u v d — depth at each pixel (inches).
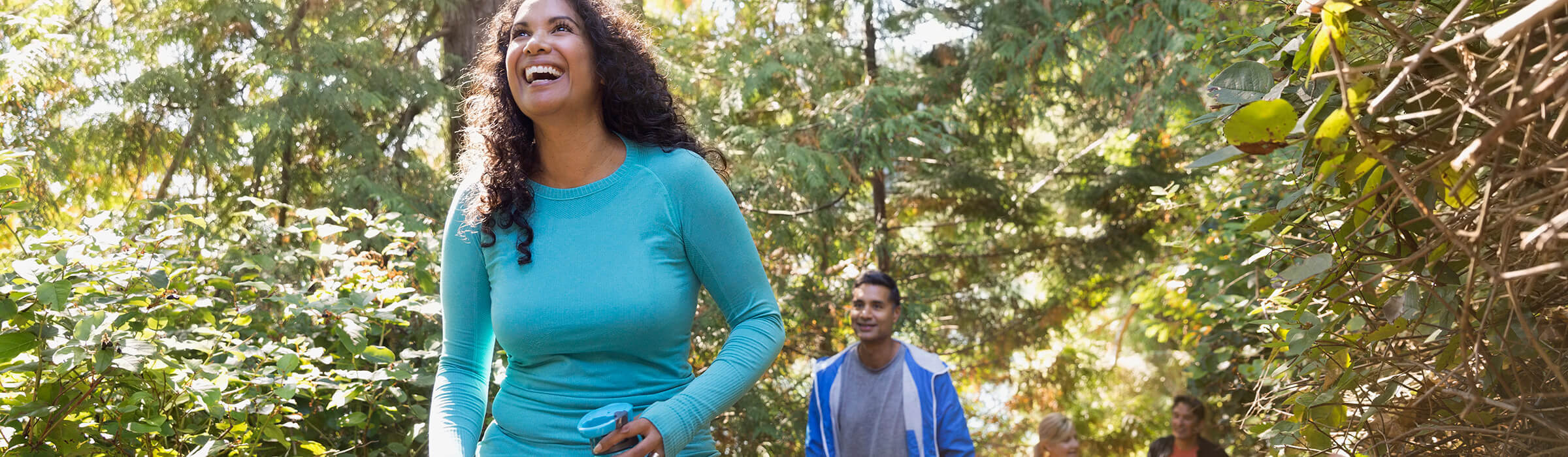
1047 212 362.9
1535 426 51.8
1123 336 366.0
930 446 126.3
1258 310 82.7
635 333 57.1
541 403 58.5
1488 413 54.1
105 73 192.1
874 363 130.6
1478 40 46.8
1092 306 373.4
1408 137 46.9
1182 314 195.0
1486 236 44.9
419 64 209.8
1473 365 52.6
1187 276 169.2
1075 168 347.6
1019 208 360.5
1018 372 377.1
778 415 222.2
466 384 62.5
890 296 130.2
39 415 75.9
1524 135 44.8
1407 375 58.4
